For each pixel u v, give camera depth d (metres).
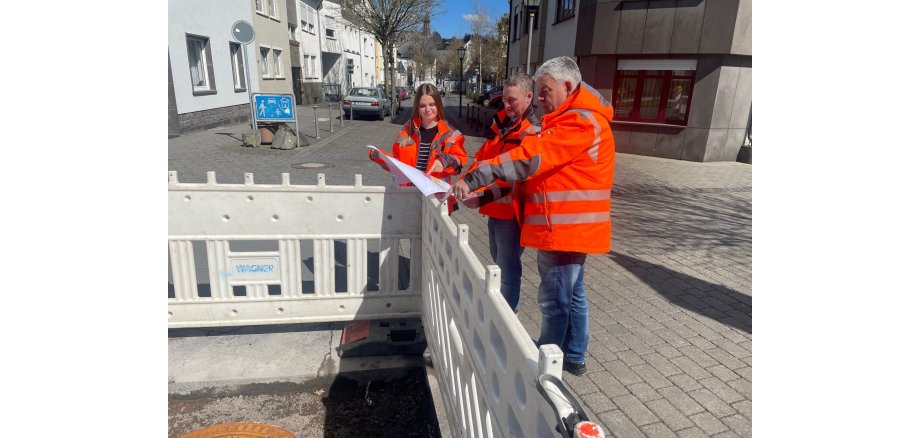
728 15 11.56
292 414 2.74
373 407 2.82
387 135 16.05
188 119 13.73
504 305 1.35
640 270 4.73
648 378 2.89
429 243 2.78
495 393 1.46
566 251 2.39
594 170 2.26
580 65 14.22
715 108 12.37
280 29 21.67
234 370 2.90
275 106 11.95
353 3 25.23
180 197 2.87
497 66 45.47
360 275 3.15
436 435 2.65
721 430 2.47
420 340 3.13
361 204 3.03
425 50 58.22
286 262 3.07
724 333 3.47
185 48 13.48
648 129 13.30
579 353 2.83
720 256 5.27
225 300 3.07
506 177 2.07
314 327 3.36
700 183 9.84
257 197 2.92
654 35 12.46
